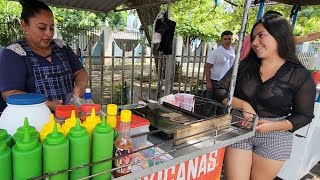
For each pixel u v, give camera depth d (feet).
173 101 5.52
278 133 5.11
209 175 4.71
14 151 2.29
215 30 29.04
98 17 35.06
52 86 5.69
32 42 5.43
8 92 5.03
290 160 8.77
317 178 9.89
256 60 5.30
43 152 2.41
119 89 15.57
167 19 10.91
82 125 2.83
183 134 3.88
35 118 2.90
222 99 5.45
